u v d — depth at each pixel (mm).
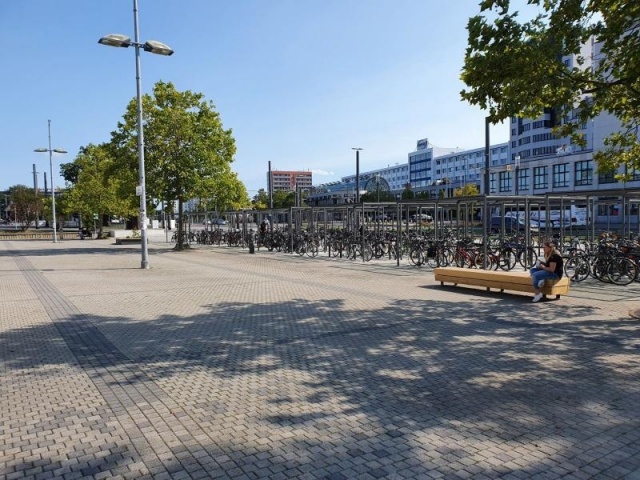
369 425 4242
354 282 13352
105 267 18141
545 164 58656
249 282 13586
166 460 3662
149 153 25938
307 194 112250
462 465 3549
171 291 12047
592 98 9469
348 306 9781
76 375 5711
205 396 4984
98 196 41625
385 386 5215
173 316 9000
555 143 74875
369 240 20953
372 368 5832
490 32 8648
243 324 8281
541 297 10484
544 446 3834
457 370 5719
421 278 14125
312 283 13234
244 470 3506
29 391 5188
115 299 10930
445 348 6641
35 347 6949
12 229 66562
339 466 3551
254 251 25656
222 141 28594
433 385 5230
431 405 4680
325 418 4402
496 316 8688
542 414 4445
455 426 4207
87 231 46625
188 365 6055
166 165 25969
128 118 26562
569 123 9867
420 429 4156
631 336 7168
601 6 8328
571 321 8211
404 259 20172
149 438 4031
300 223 26531
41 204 67438
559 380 5332
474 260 15711
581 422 4270
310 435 4059
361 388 5164
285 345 6918
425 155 128625
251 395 4996
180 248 27984
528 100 8797
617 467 3521
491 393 4973
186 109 27906
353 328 7879
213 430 4172
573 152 55438
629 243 14883
